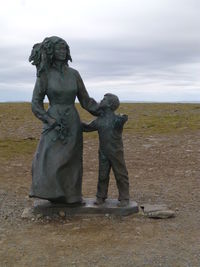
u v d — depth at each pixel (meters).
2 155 8.63
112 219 4.67
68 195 4.64
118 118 4.66
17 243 4.05
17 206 5.29
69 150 4.59
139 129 12.66
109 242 4.02
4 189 6.12
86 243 4.01
